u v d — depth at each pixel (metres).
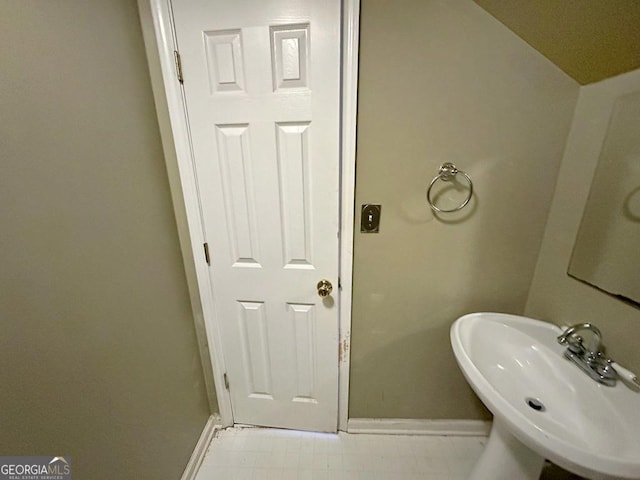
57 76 0.63
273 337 1.24
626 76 0.74
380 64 0.89
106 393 0.77
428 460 1.27
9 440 0.55
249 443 1.35
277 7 0.84
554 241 0.99
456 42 0.86
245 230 1.10
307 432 1.39
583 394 0.80
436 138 0.95
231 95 0.94
